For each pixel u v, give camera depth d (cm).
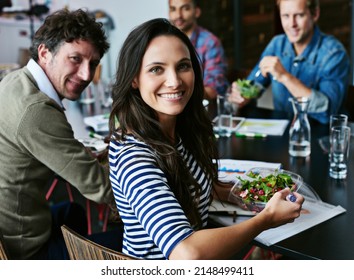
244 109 279
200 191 137
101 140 229
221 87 331
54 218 210
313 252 131
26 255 179
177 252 109
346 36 444
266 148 214
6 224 174
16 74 183
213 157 154
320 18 458
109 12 577
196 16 345
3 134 170
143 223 114
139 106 128
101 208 277
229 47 529
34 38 183
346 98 276
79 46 181
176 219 111
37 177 179
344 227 143
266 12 504
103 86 300
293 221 136
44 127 168
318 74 273
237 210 154
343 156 176
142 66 124
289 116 262
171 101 126
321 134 232
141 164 119
